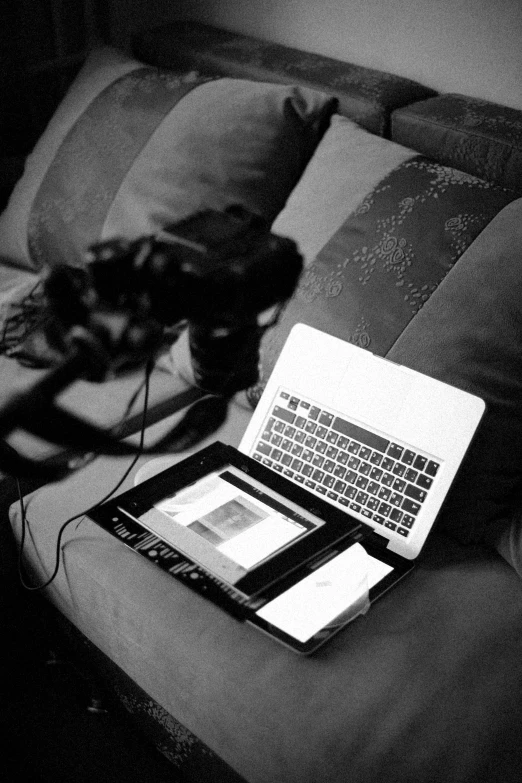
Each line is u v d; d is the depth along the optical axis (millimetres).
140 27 2047
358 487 1087
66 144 1541
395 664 927
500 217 1116
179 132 1415
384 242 1169
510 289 1065
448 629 976
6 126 2059
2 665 1376
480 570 1065
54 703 1329
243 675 915
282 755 862
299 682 903
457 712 890
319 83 1502
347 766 840
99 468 1218
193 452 1233
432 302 1106
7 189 1829
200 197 1375
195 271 777
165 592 1007
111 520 1016
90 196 1476
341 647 942
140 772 1227
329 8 1615
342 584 990
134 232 1410
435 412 1051
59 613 1262
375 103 1418
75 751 1255
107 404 1337
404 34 1525
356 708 882
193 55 1690
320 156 1344
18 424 961
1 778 1204
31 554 1154
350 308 1163
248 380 1072
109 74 1578
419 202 1174
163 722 1134
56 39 2070
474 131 1303
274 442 1166
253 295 827
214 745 962
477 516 1071
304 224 1273
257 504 1035
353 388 1115
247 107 1386
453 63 1481
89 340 869
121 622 1022
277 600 963
